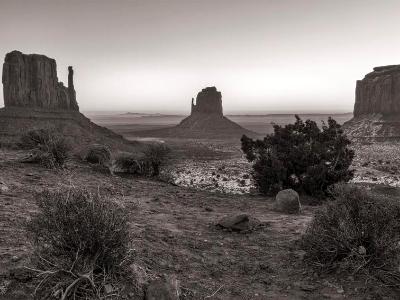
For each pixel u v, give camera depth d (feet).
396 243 19.08
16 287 13.65
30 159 48.26
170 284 15.47
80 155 56.08
